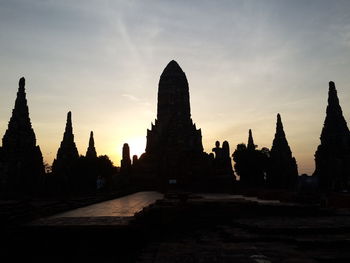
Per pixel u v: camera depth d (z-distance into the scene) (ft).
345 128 214.28
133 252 47.73
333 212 71.15
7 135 180.75
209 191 206.49
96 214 65.36
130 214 64.85
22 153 179.93
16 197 114.93
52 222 51.80
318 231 50.16
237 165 271.69
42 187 185.47
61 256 46.60
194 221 67.77
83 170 246.47
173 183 220.43
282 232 50.37
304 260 35.88
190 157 242.17
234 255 39.09
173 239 59.82
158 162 255.29
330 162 206.80
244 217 69.05
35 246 47.37
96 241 48.06
